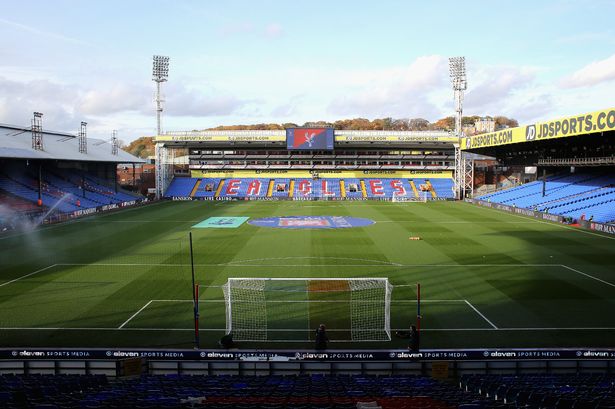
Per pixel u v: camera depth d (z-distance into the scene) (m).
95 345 20.86
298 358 19.16
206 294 28.33
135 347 20.61
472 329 22.64
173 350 19.31
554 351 18.97
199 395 13.22
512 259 37.38
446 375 18.42
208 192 97.31
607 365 18.58
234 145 98.12
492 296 27.78
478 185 99.06
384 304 26.31
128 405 11.27
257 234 50.03
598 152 66.19
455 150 94.94
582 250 40.69
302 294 28.31
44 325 23.22
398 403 12.17
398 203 86.25
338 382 15.85
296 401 12.36
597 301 26.70
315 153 105.56
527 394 13.22
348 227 55.25
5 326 23.08
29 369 18.75
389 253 39.84
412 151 104.56
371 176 104.44
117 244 44.06
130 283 30.64
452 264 35.78
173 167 105.75
